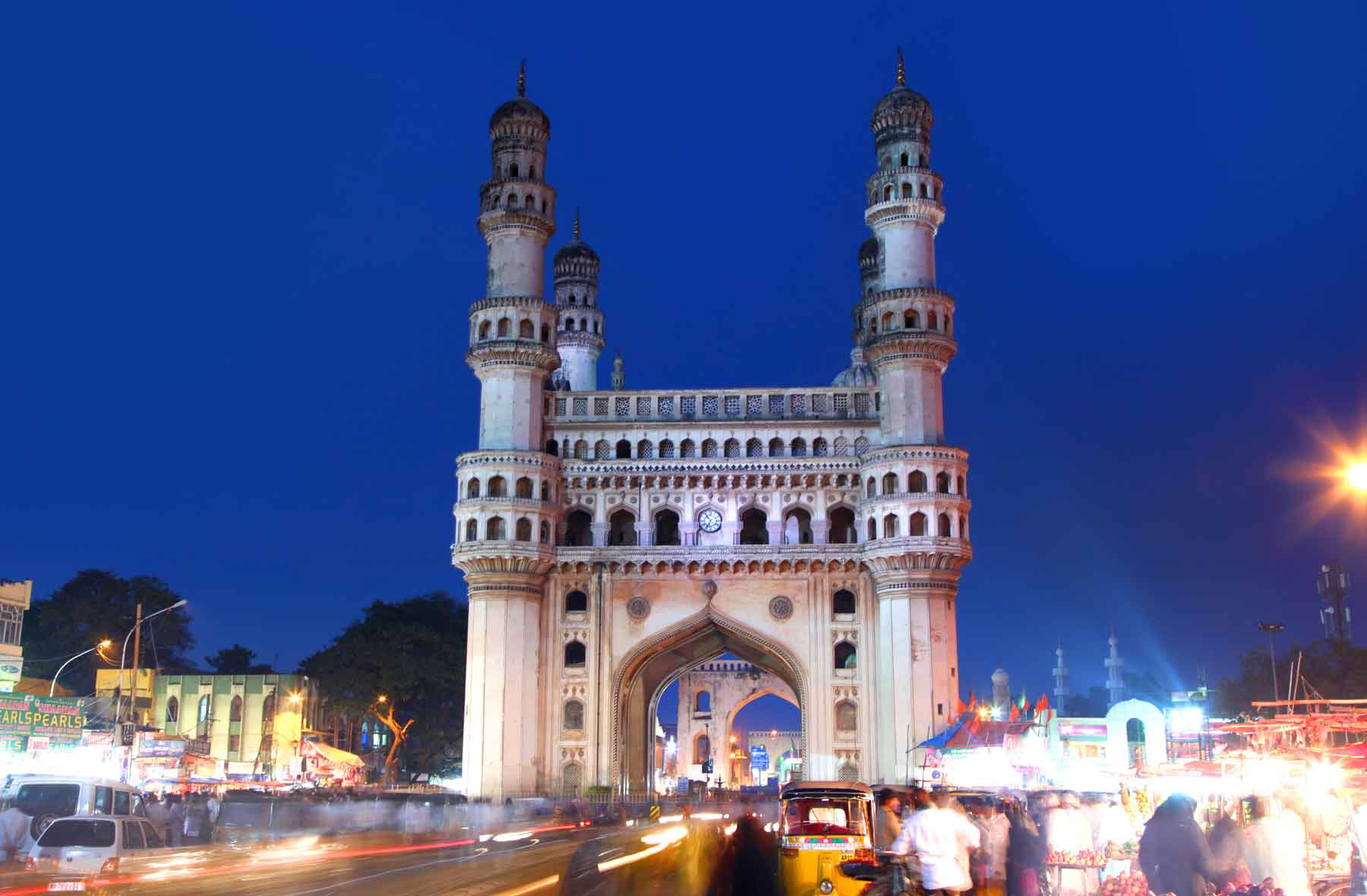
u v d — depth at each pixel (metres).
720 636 75.06
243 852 34.91
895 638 67.12
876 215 73.94
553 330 74.44
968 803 25.38
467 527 70.19
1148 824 19.27
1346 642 75.00
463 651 95.69
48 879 21.98
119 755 51.72
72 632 99.44
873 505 68.69
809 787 24.55
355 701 91.75
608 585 70.88
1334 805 25.19
